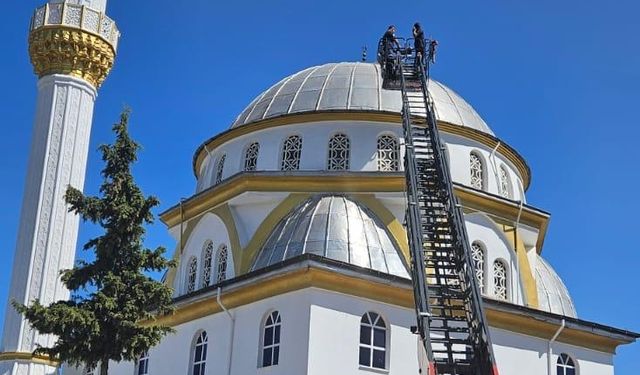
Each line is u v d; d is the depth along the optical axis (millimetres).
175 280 32562
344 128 31516
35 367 30562
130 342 20094
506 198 32312
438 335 24797
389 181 29703
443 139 32031
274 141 32219
